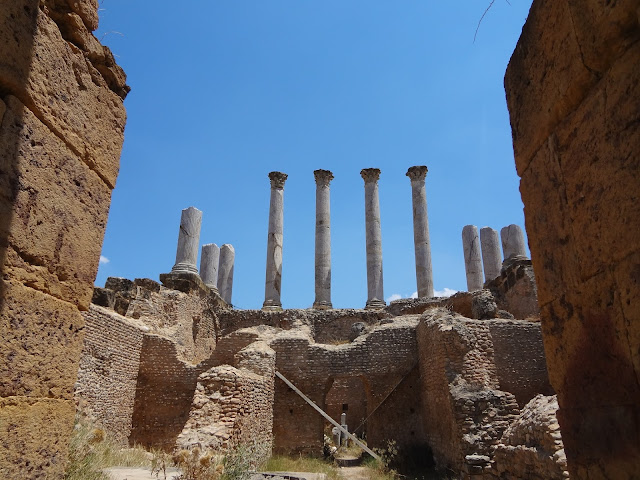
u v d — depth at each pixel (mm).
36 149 3666
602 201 2789
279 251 33625
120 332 17781
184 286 25438
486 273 32781
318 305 31859
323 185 35781
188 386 19188
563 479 7250
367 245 33719
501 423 14156
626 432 2557
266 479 10422
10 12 3463
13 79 3438
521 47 3922
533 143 3709
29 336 3537
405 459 17578
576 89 3066
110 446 10727
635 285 2469
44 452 3666
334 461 18516
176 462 7996
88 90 4461
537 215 3662
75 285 4141
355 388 27469
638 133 2471
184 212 28703
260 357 18656
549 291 3475
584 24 2922
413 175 35938
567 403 3232
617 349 2648
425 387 18859
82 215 4273
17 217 3430
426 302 28719
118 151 4969
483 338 16641
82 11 4391
